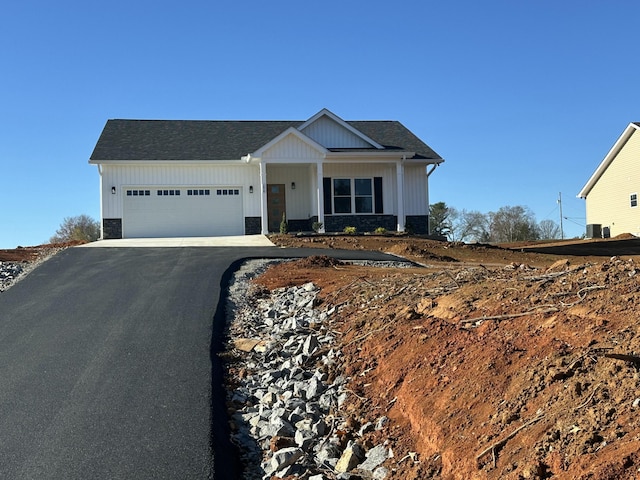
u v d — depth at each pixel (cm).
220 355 769
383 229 2383
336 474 502
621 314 503
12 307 1053
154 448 527
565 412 403
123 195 2430
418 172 2667
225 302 1038
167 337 830
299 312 953
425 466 453
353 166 2583
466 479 412
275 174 2588
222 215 2509
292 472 511
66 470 499
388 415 558
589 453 356
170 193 2470
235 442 573
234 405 650
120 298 1073
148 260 1488
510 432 420
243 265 1403
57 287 1200
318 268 1354
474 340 575
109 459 513
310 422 593
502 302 653
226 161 2480
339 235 2186
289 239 2073
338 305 925
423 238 2295
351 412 591
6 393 659
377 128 2938
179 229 2470
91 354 774
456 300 718
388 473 477
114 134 2642
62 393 652
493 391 480
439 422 486
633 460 328
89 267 1411
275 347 803
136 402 620
